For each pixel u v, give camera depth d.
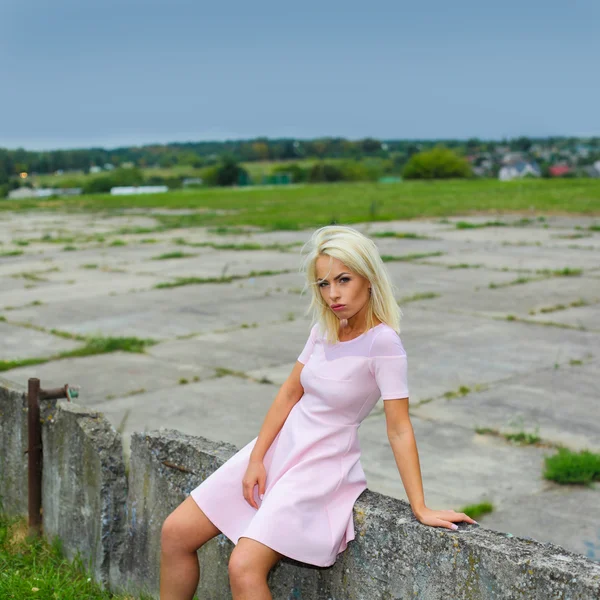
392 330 3.05
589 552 4.86
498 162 142.00
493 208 30.33
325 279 3.01
